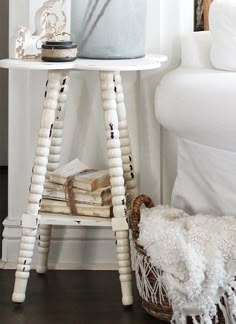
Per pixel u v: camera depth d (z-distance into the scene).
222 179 2.10
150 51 2.41
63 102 2.29
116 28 2.16
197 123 2.01
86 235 2.49
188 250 1.90
